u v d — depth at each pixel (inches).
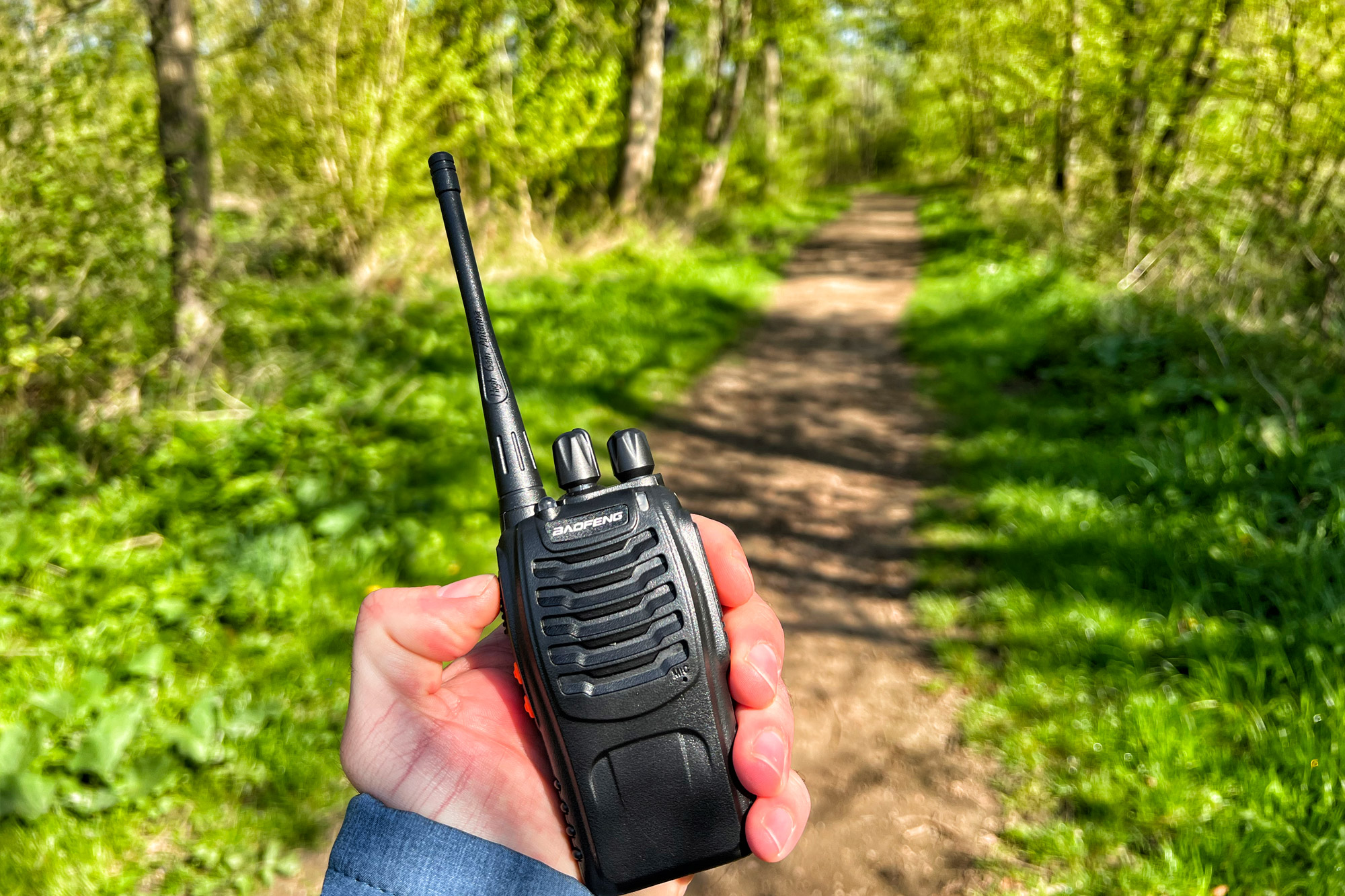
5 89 191.8
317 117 328.2
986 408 242.7
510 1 374.3
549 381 259.8
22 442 174.6
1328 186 266.2
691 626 31.0
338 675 126.6
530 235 437.7
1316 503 161.3
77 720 111.7
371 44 333.7
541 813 32.3
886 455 229.3
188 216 213.9
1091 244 390.3
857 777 118.6
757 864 107.7
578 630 30.8
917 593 161.3
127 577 139.9
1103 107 378.3
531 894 25.0
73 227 190.7
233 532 151.3
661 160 663.1
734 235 595.2
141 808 105.6
